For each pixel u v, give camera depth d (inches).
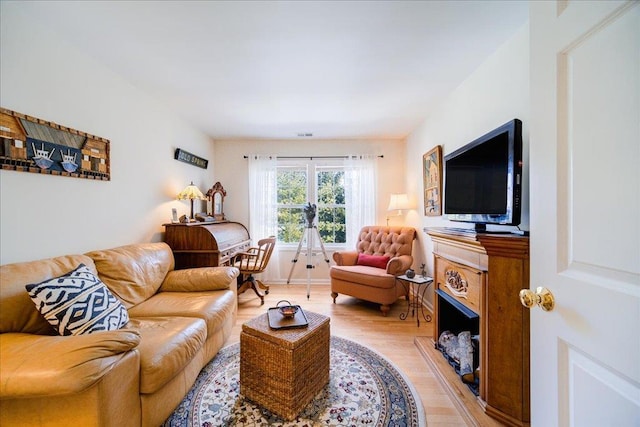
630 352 21.6
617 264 22.8
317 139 168.2
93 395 41.0
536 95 32.3
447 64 82.0
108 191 86.0
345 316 116.0
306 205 163.3
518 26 64.8
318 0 56.6
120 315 61.6
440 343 83.9
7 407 40.8
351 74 88.0
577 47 26.9
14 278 52.6
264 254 136.2
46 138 65.7
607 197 23.8
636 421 21.0
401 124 138.6
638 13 21.4
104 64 82.8
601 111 24.4
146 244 94.2
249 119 131.8
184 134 132.2
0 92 56.6
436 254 84.0
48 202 67.2
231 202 170.1
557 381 29.0
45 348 40.0
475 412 58.4
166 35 68.4
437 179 113.0
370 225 164.1
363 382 70.9
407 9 59.2
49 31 66.2
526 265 53.2
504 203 61.1
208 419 58.1
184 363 58.3
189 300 81.2
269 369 60.2
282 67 83.9
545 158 30.8
